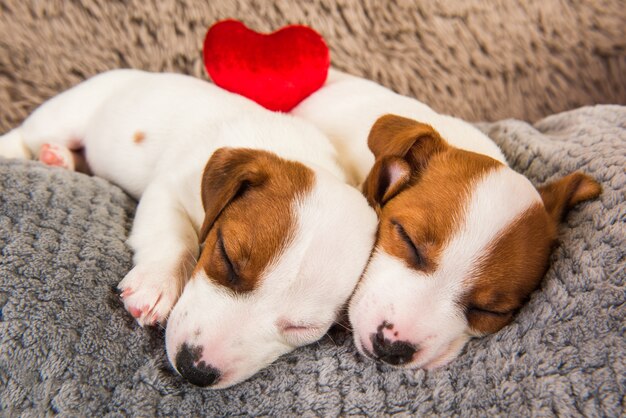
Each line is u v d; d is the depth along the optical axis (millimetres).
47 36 542
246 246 354
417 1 577
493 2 583
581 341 330
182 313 357
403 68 588
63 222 375
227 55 462
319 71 477
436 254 367
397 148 392
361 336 364
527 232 369
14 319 331
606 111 457
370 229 379
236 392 347
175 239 393
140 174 465
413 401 341
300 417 335
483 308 367
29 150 496
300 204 367
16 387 323
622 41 591
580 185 384
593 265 346
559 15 588
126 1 544
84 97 496
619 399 310
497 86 598
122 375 340
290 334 361
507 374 336
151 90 477
